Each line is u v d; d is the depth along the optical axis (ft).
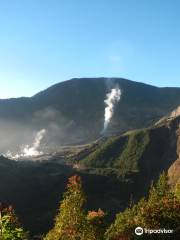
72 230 117.60
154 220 126.82
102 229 124.77
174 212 128.47
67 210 118.62
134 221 132.26
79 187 120.06
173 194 159.84
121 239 131.34
